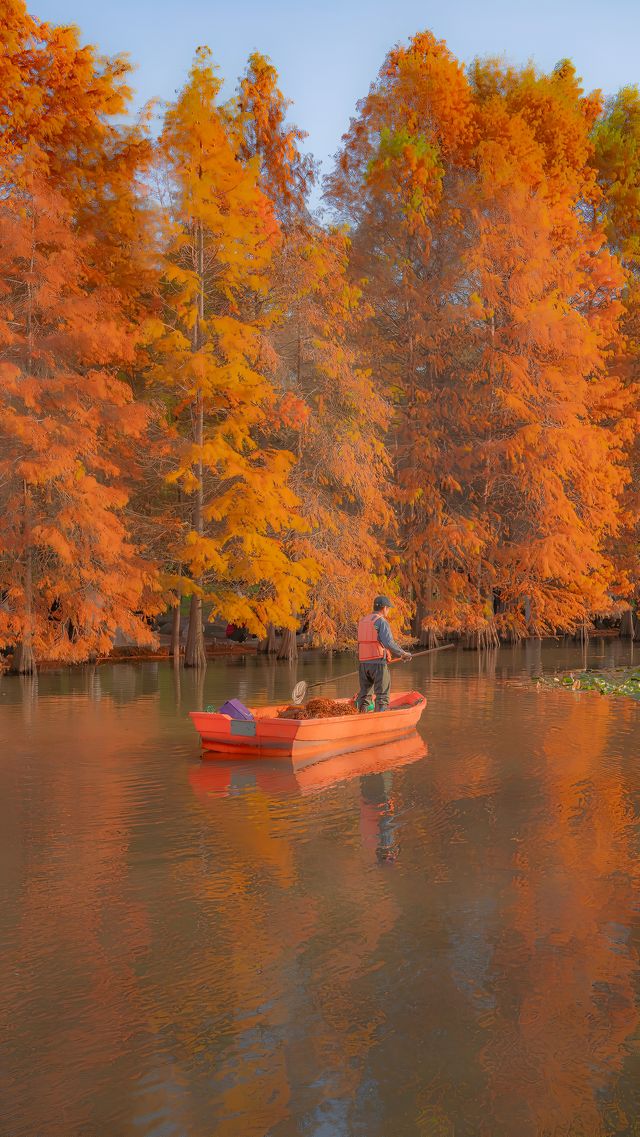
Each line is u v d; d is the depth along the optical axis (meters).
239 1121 3.98
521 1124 3.96
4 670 25.91
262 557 26.61
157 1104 4.11
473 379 35.91
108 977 5.38
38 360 25.31
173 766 12.00
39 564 25.39
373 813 9.34
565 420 35.22
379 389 35.22
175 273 26.98
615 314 41.03
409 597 36.06
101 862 7.67
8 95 26.45
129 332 27.28
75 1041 4.65
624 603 43.91
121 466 27.48
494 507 37.88
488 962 5.55
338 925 6.18
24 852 7.97
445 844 8.17
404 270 36.22
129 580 25.48
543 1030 4.71
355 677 24.92
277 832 8.61
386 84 38.44
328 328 30.89
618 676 25.33
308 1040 4.64
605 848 8.03
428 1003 5.01
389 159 36.06
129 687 22.22
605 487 36.69
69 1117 4.01
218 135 27.67
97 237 28.23
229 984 5.28
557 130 41.81
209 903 6.63
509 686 22.69
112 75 27.98
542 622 37.09
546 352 36.91
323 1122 3.97
